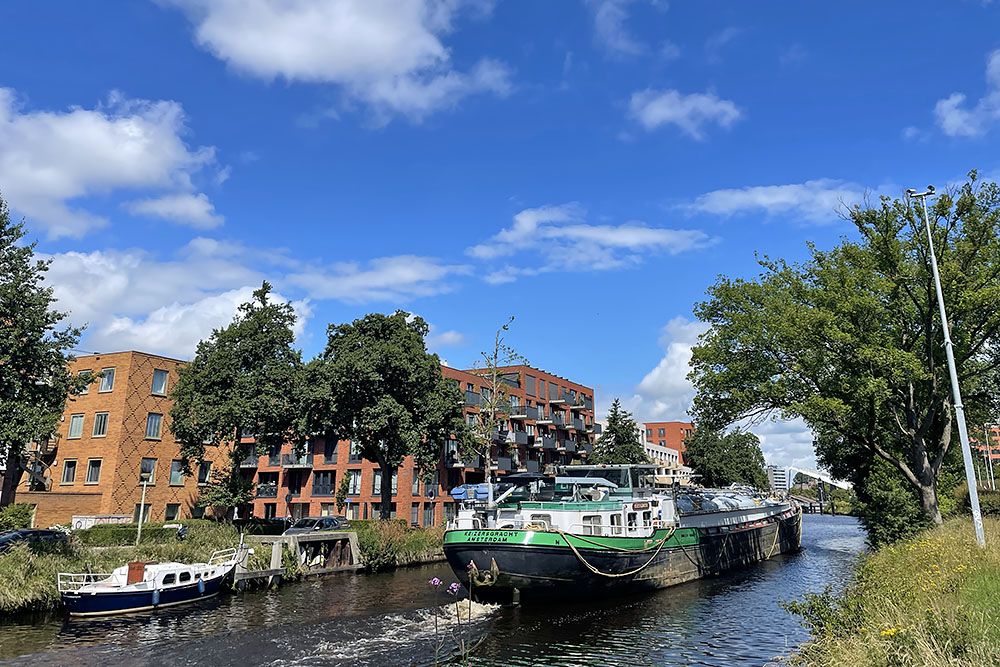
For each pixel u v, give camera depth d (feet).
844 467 150.10
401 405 124.57
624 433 241.14
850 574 95.61
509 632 58.23
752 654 51.13
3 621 63.10
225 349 119.14
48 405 77.00
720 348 89.97
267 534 115.55
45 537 82.48
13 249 77.82
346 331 131.75
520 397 230.07
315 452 187.01
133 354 142.31
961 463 114.32
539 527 72.08
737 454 284.82
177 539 95.45
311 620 63.10
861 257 79.71
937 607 32.40
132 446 139.33
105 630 60.44
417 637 55.21
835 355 78.79
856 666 28.40
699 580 91.91
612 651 52.47
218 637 55.06
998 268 72.69
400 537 117.50
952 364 62.39
